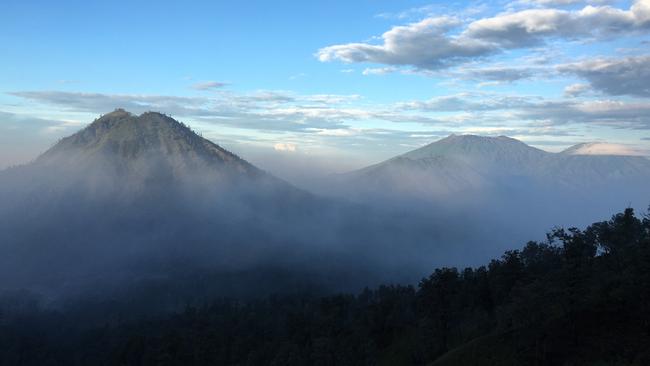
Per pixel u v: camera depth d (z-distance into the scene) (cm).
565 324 8438
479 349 9194
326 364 12181
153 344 15212
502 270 11350
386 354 12706
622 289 8062
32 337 18262
